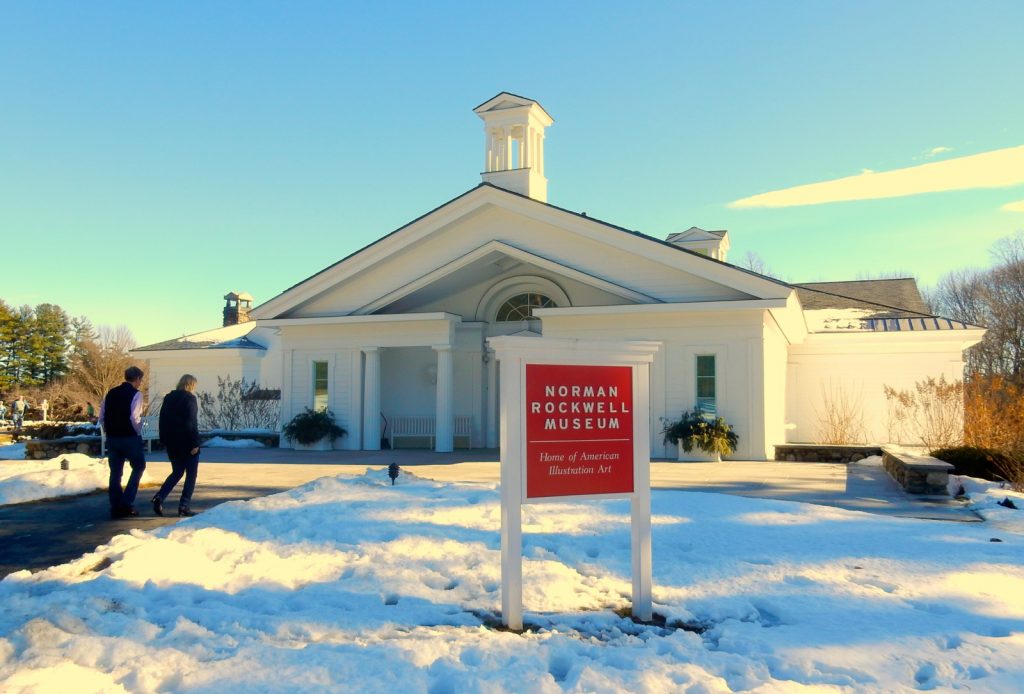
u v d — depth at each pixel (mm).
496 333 25359
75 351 75750
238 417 31359
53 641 4898
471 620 5855
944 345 27031
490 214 23141
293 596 6477
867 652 5066
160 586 6504
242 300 42094
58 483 12070
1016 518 10312
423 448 25422
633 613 6043
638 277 21469
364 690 4336
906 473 13625
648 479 6191
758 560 7621
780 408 24672
